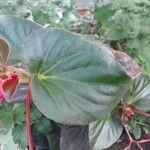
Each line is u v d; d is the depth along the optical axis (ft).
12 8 1.32
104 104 0.86
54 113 0.87
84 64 0.86
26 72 0.91
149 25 1.25
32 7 1.32
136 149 1.14
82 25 1.30
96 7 1.32
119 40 1.25
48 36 0.88
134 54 1.23
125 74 0.83
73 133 1.07
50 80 0.89
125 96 1.09
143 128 1.14
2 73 0.91
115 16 1.25
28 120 0.91
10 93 0.90
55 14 1.30
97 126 1.05
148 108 1.11
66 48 0.87
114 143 1.11
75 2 1.40
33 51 0.89
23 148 1.11
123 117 1.09
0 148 1.13
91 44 0.85
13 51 1.01
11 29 1.03
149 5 1.29
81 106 0.86
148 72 1.19
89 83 0.86
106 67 0.83
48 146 1.22
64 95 0.87
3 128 1.11
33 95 0.87
